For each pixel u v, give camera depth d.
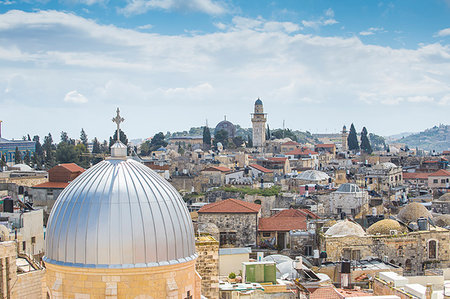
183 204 39.75
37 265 58.28
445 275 81.44
